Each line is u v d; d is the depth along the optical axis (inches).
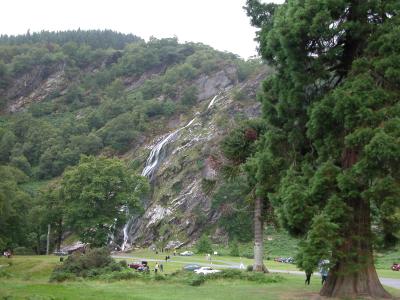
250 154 1045.2
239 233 2918.3
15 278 1257.4
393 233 696.4
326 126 668.7
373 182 615.2
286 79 747.4
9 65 6993.1
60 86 6776.6
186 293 724.0
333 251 623.8
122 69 6968.5
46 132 5251.0
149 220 3425.2
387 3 658.8
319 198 647.8
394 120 594.6
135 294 699.4
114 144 4867.1
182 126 4842.5
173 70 6151.6
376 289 666.2
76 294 657.0
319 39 676.7
